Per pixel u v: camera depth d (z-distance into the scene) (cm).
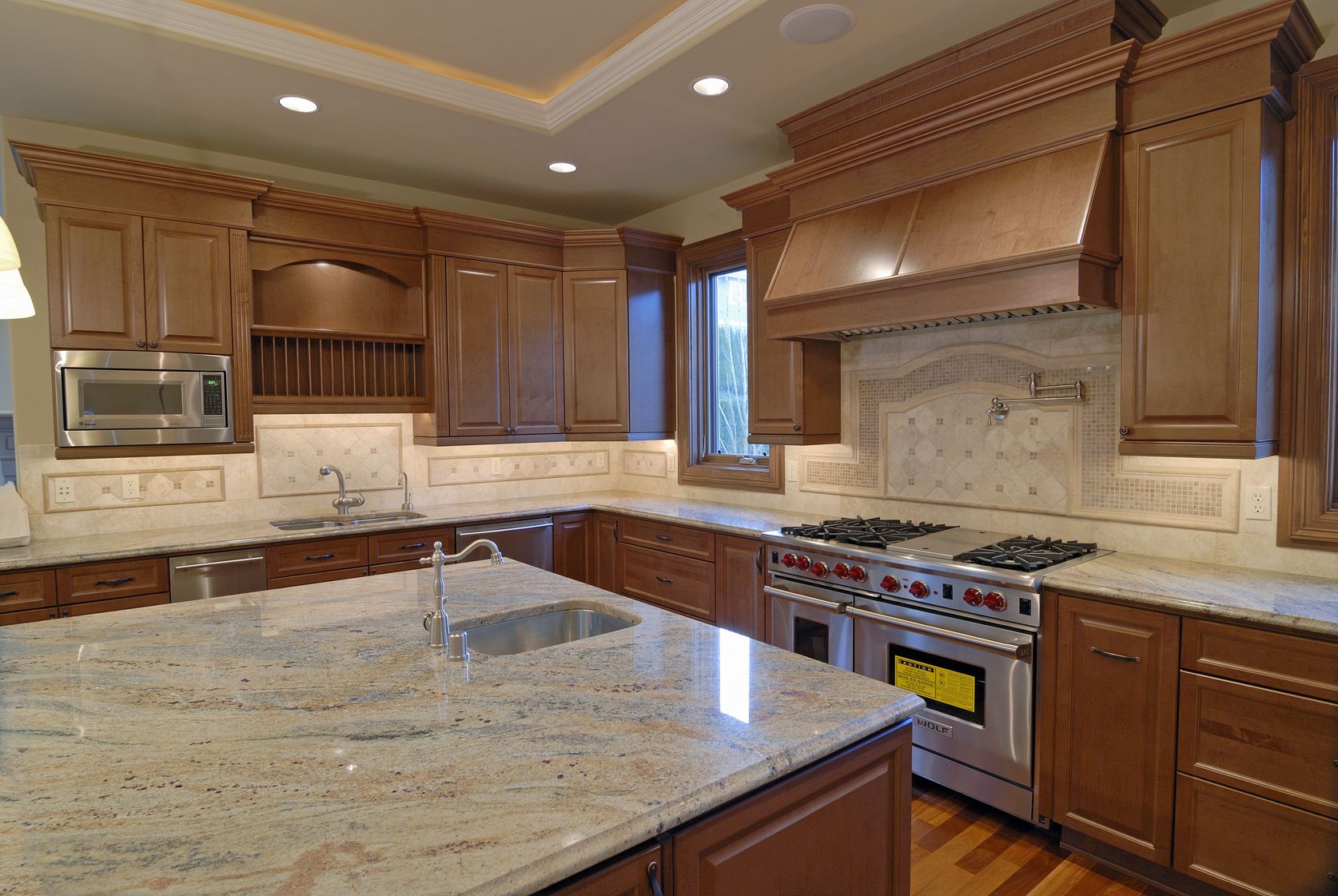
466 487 452
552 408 436
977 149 257
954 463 316
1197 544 249
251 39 259
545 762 115
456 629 190
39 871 88
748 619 340
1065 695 228
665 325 454
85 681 150
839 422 361
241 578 325
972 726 250
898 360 335
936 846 239
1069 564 247
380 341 393
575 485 498
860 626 283
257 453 382
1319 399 220
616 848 97
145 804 104
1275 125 214
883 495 344
